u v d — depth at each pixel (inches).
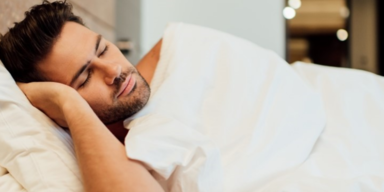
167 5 108.4
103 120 41.3
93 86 39.8
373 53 138.9
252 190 38.5
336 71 53.1
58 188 33.6
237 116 44.4
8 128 35.7
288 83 47.9
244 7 105.8
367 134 45.9
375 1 137.7
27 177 34.3
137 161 32.1
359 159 42.3
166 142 33.9
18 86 40.5
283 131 43.4
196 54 48.9
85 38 40.5
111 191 30.0
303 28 138.3
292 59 138.9
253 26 105.4
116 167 31.0
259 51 51.2
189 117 43.8
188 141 34.3
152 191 30.8
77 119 34.7
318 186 36.3
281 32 105.0
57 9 40.8
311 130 44.2
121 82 40.3
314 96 47.3
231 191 37.5
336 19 138.4
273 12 105.0
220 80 47.6
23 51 40.2
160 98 44.0
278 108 45.4
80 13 73.3
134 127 36.2
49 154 35.0
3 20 48.5
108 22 92.7
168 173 33.0
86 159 31.8
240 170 39.0
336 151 42.6
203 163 33.9
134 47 102.0
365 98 49.5
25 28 40.2
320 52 138.5
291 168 40.6
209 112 45.4
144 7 107.4
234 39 52.1
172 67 47.3
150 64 54.1
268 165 40.3
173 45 50.3
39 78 40.9
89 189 30.8
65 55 39.6
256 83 47.1
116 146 32.8
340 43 138.9
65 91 37.3
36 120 36.9
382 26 138.1
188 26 53.4
